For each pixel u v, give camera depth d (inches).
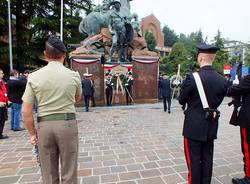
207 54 118.0
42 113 101.3
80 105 571.5
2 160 198.1
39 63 933.8
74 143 104.7
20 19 919.7
